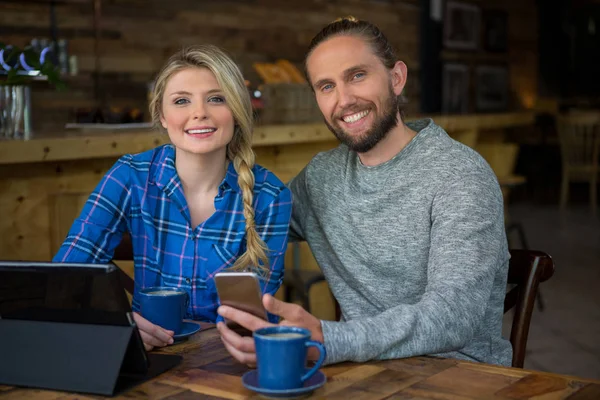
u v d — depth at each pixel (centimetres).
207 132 164
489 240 153
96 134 337
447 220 156
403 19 823
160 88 169
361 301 177
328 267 182
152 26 591
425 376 120
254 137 377
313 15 734
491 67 955
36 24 511
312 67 172
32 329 123
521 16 1064
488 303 166
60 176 315
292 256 349
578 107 1079
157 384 119
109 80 561
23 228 305
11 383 121
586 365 341
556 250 598
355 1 770
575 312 430
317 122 453
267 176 178
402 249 167
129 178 173
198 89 164
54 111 526
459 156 165
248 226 168
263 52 684
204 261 170
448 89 876
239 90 167
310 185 182
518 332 168
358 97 167
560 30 1130
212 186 174
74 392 117
